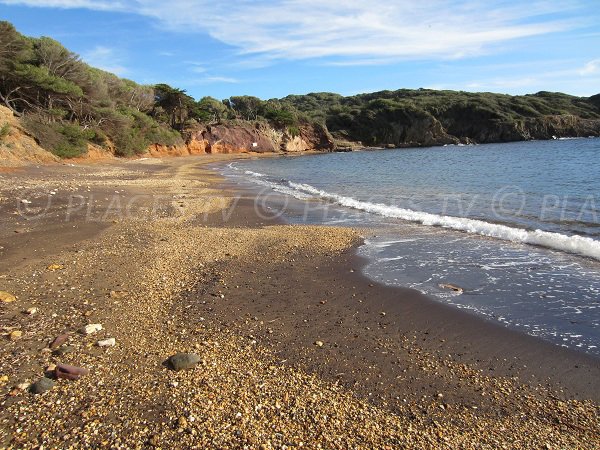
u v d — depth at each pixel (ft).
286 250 35.47
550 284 26.73
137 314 21.75
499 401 15.17
